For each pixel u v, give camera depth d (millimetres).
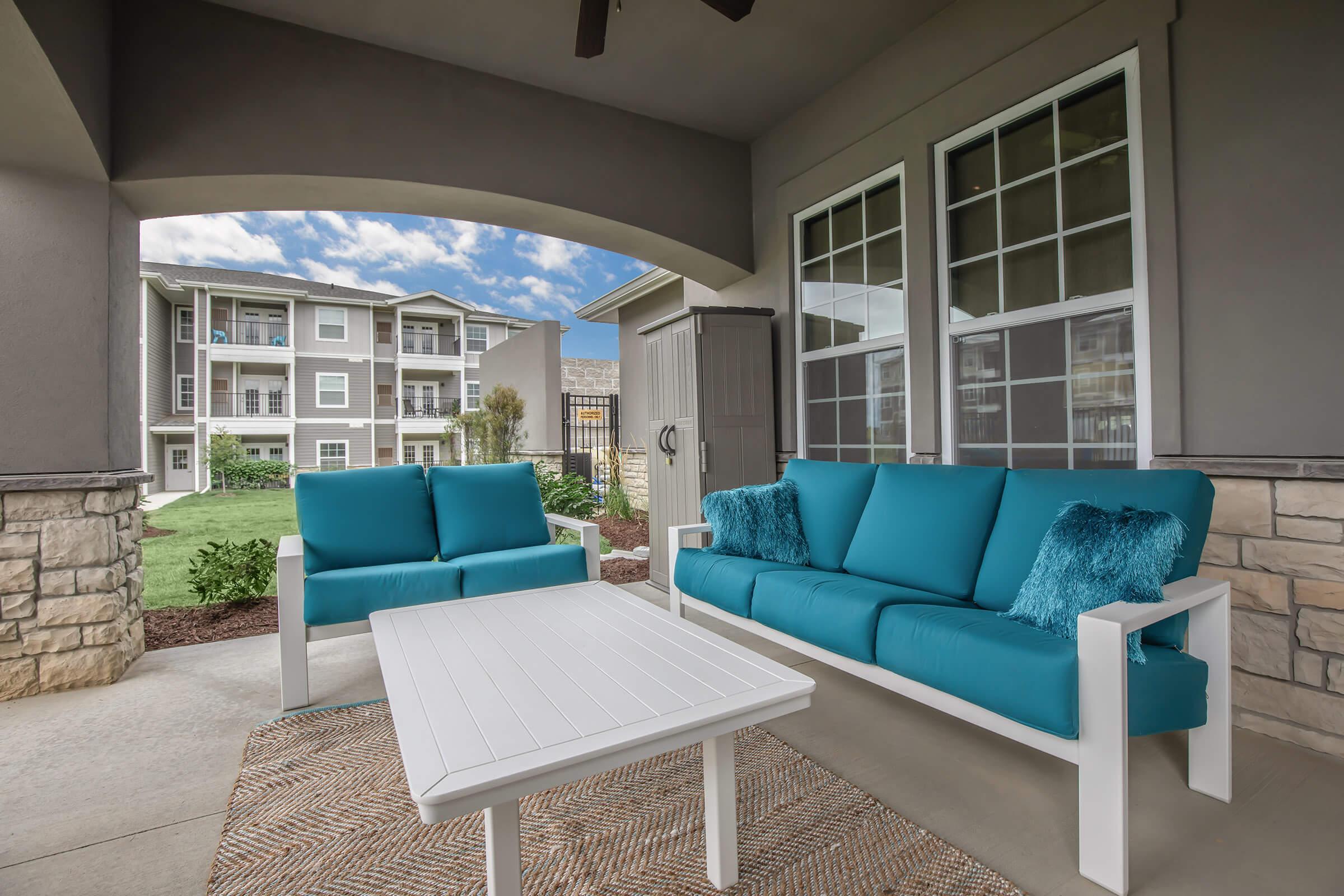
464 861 1512
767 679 1501
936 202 3268
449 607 2223
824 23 3242
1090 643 1424
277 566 2439
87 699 2545
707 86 3807
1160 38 2354
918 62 3311
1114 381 2561
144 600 4062
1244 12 2154
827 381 4004
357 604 2518
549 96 3818
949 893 1371
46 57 2104
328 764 1988
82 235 2775
